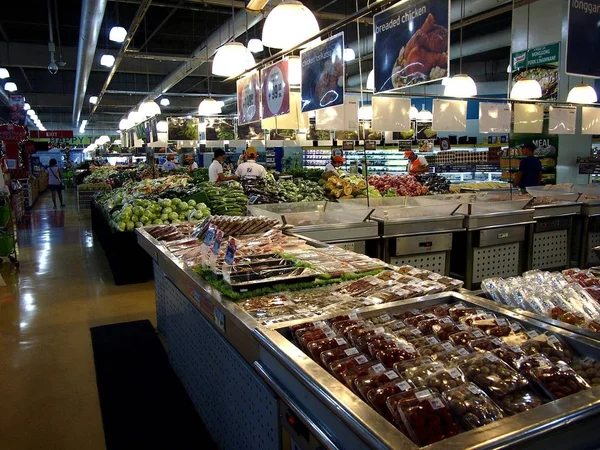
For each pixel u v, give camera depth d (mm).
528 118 5949
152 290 5730
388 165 13469
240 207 6406
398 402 1309
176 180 8891
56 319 4742
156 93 16719
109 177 14578
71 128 35750
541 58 7852
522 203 5238
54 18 12016
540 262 5492
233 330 2055
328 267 2650
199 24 12344
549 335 1735
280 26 3803
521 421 1168
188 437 2705
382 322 1947
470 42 11164
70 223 11500
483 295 2324
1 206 6914
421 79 3070
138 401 3125
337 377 1538
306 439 1504
